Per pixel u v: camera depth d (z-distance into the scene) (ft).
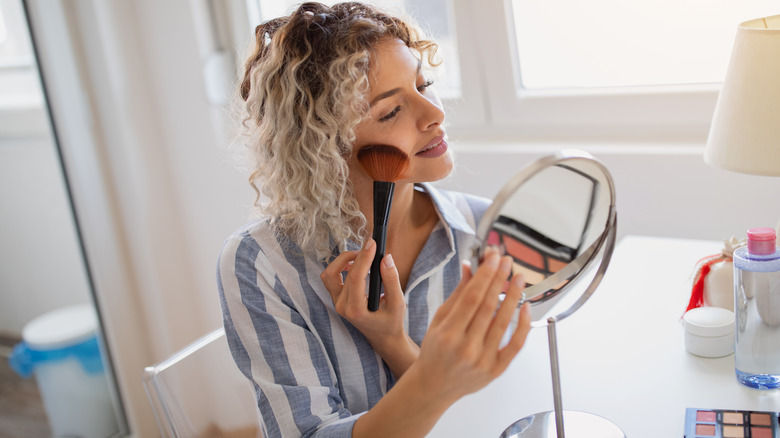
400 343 3.11
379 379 3.34
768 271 2.68
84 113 6.57
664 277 3.86
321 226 3.19
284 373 3.05
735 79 3.28
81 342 6.89
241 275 3.15
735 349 2.87
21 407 6.49
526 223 2.18
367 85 2.91
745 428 2.53
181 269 7.18
